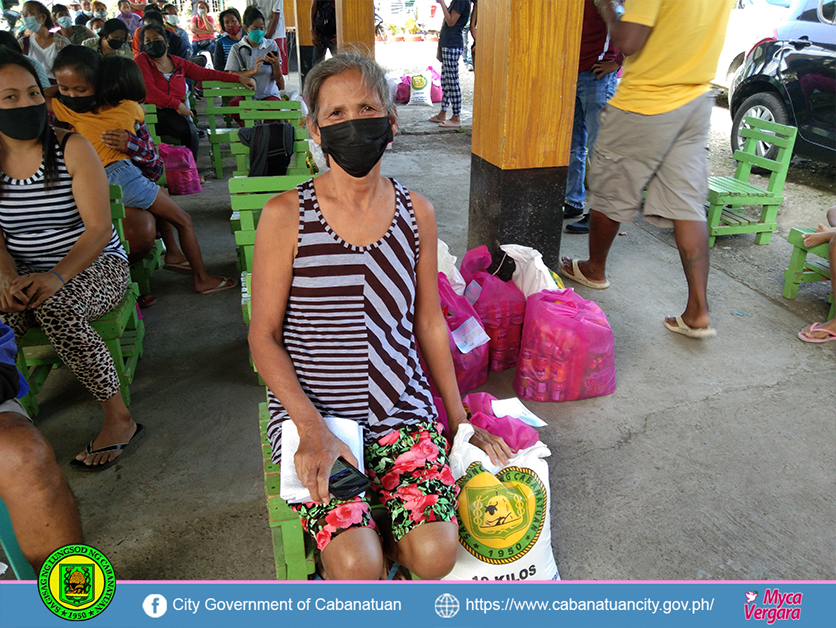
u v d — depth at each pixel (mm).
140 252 3600
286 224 1608
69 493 1772
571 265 3951
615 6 2875
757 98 5875
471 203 3816
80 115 3475
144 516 2223
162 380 3023
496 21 3158
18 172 2422
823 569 2025
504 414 2125
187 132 6070
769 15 6695
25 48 7441
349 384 1682
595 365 2809
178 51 9000
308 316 1652
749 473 2445
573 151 4711
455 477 1811
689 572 2014
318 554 1879
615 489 2365
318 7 7898
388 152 7062
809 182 5828
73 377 3039
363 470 1561
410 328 1768
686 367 3125
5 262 2416
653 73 2957
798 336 3365
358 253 1632
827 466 2479
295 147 4488
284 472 1544
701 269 3201
